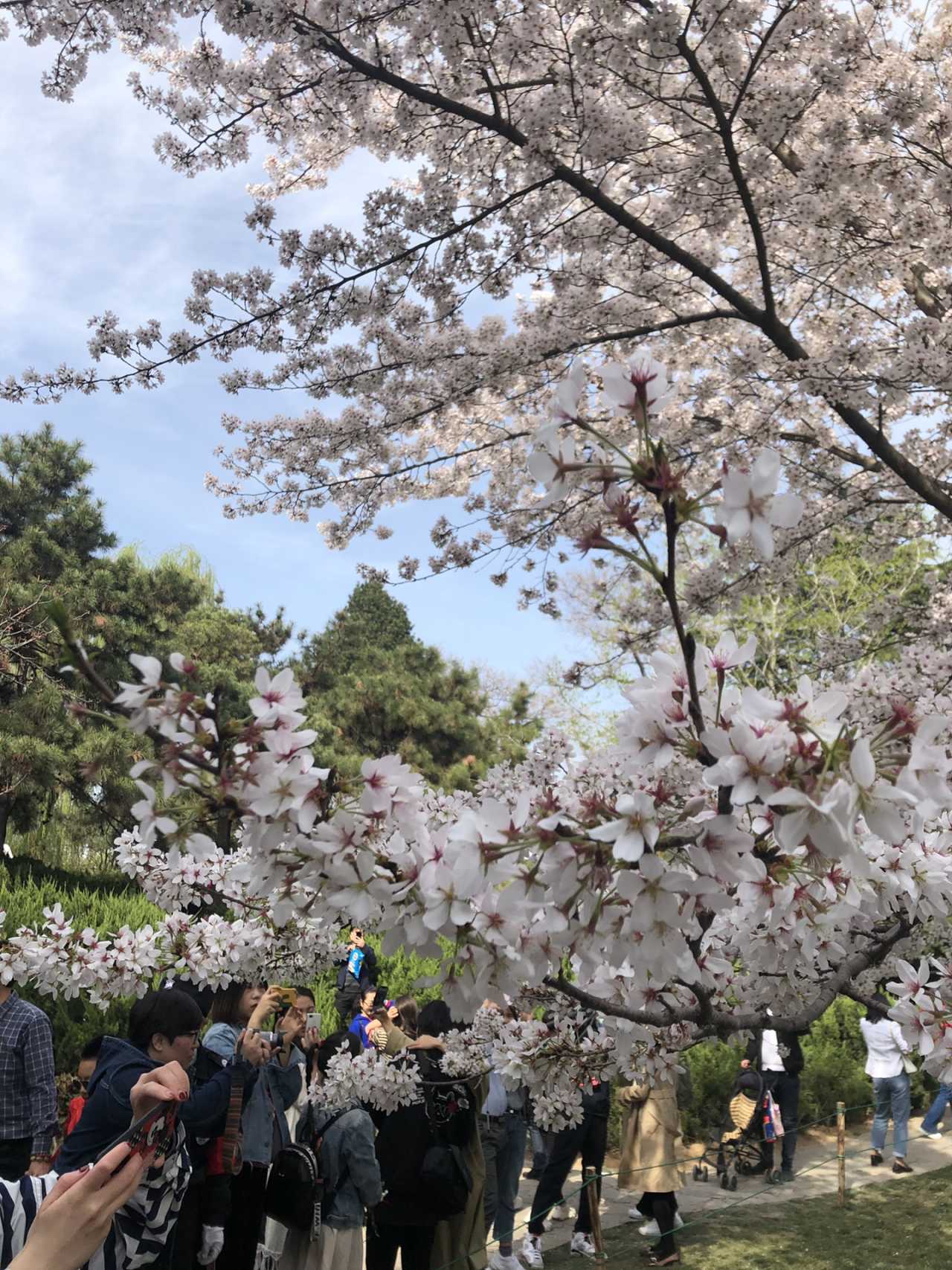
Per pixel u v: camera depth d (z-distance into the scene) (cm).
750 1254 398
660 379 145
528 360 565
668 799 188
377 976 906
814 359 511
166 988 310
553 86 531
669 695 166
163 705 141
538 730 2309
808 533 658
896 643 696
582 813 156
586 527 148
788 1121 695
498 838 151
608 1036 300
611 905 152
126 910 982
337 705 2264
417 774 164
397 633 3953
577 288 596
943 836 214
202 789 145
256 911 377
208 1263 375
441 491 802
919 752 139
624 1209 405
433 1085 451
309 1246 434
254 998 435
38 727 1341
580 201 602
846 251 592
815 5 458
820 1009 260
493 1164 521
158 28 498
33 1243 107
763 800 137
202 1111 362
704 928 218
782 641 1210
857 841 143
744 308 534
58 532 1741
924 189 540
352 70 523
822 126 507
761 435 568
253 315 556
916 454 698
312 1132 440
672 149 578
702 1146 488
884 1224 431
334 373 603
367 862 160
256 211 541
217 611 1873
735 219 611
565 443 145
